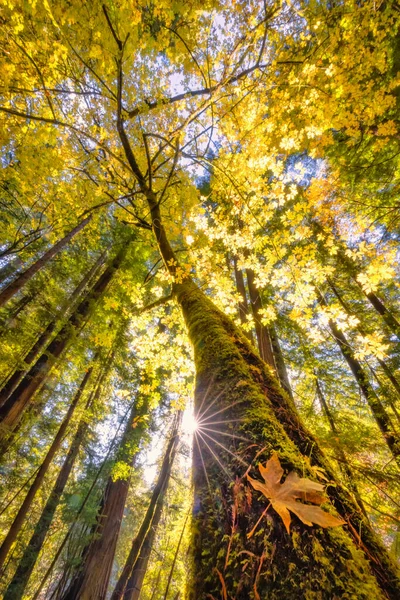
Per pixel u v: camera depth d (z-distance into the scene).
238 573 0.54
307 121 3.22
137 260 9.15
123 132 3.36
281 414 1.00
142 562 6.26
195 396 1.20
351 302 7.82
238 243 3.72
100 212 6.06
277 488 0.64
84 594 5.70
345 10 2.79
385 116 4.25
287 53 3.23
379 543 0.62
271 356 5.01
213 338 1.57
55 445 7.50
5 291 5.50
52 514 7.64
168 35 3.00
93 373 10.09
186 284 2.77
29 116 2.76
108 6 2.49
